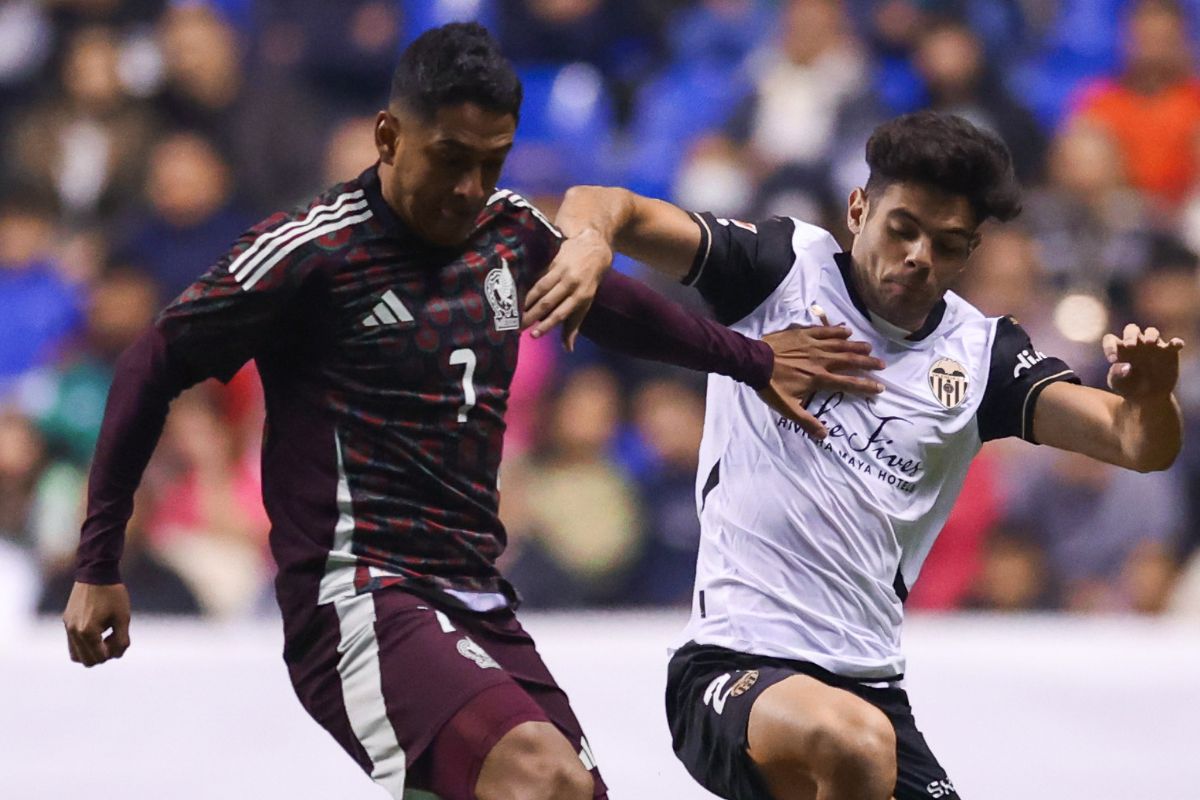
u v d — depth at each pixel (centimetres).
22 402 2562
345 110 3094
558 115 3055
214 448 2370
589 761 1128
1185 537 2495
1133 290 2669
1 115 3108
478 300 1088
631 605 2394
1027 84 3197
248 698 1645
